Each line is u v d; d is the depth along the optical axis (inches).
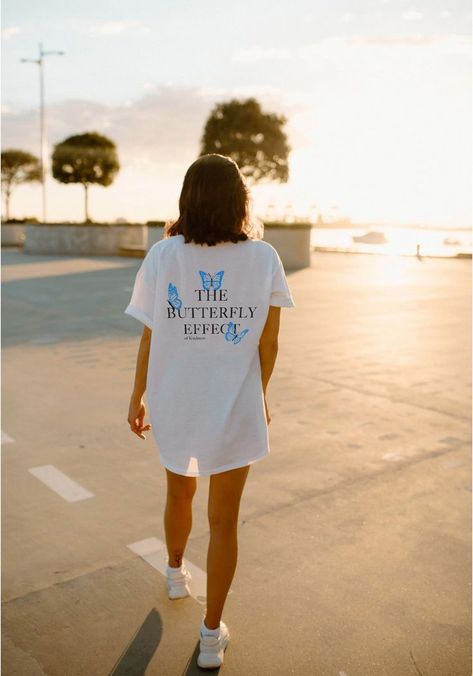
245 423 81.6
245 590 99.3
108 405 192.5
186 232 78.4
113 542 113.0
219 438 80.6
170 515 92.9
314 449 157.3
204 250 78.5
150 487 136.1
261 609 94.7
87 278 563.8
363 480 139.1
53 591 98.3
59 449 157.1
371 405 193.9
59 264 735.1
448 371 237.0
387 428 173.2
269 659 84.6
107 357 255.3
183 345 80.4
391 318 354.9
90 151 1078.4
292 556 108.8
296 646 87.0
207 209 77.2
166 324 80.0
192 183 77.7
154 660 84.3
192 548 111.6
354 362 250.2
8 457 151.8
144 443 161.9
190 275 78.9
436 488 135.5
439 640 88.3
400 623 91.7
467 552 110.3
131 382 218.7
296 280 565.9
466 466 147.3
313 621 92.1
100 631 89.5
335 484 137.0
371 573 104.0
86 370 234.4
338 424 176.1
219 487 83.8
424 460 150.7
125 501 129.3
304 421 178.4
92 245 936.9
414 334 309.1
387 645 87.3
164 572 104.2
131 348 272.4
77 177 1079.6
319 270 675.4
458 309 389.4
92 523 119.9
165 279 79.1
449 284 534.3
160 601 96.5
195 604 96.0
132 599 96.8
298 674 82.0
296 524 119.6
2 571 103.3
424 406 193.3
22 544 111.8
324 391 208.8
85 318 345.7
